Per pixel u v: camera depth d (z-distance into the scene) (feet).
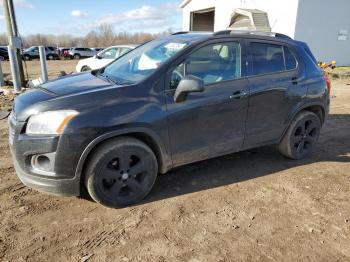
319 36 57.57
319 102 15.72
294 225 10.71
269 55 14.12
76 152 10.06
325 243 9.89
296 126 15.19
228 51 12.96
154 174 11.81
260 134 14.14
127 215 11.02
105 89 10.96
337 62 61.72
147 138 11.55
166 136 11.59
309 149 16.12
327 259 9.21
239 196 12.41
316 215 11.30
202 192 12.63
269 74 13.88
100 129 10.24
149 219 10.83
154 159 11.63
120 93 10.87
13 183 13.04
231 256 9.23
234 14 61.46
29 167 10.39
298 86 14.70
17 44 31.89
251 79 13.30
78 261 8.91
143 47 14.49
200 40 12.42
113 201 11.16
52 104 10.19
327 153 16.96
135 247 9.50
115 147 10.66
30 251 9.23
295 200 12.23
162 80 11.48
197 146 12.47
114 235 10.00
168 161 12.07
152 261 8.97
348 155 16.72
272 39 14.33
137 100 10.95
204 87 12.11
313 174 14.46
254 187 13.14
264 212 11.39
